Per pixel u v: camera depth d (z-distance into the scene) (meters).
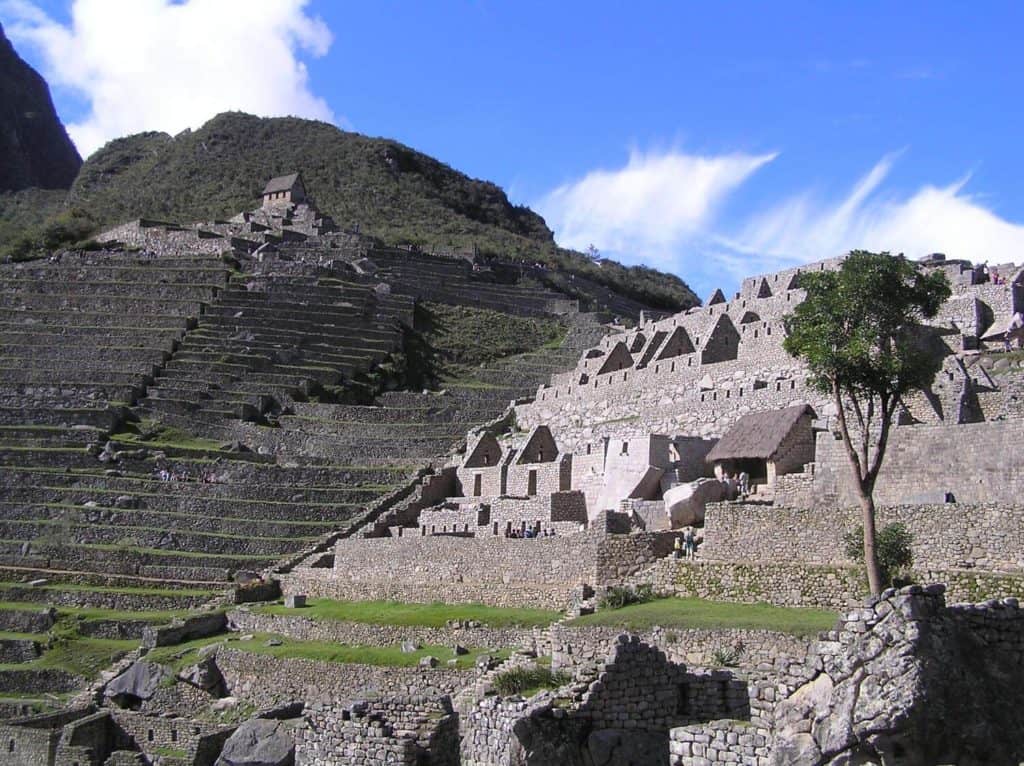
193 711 72.75
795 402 73.75
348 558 84.94
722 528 53.44
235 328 149.00
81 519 103.88
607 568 59.09
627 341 115.31
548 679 38.56
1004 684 25.33
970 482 51.78
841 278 46.78
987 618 25.94
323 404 131.62
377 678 61.00
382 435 124.38
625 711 32.09
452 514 87.44
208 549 99.56
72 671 83.12
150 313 153.00
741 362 86.75
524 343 163.88
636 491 72.12
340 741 37.06
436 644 63.91
